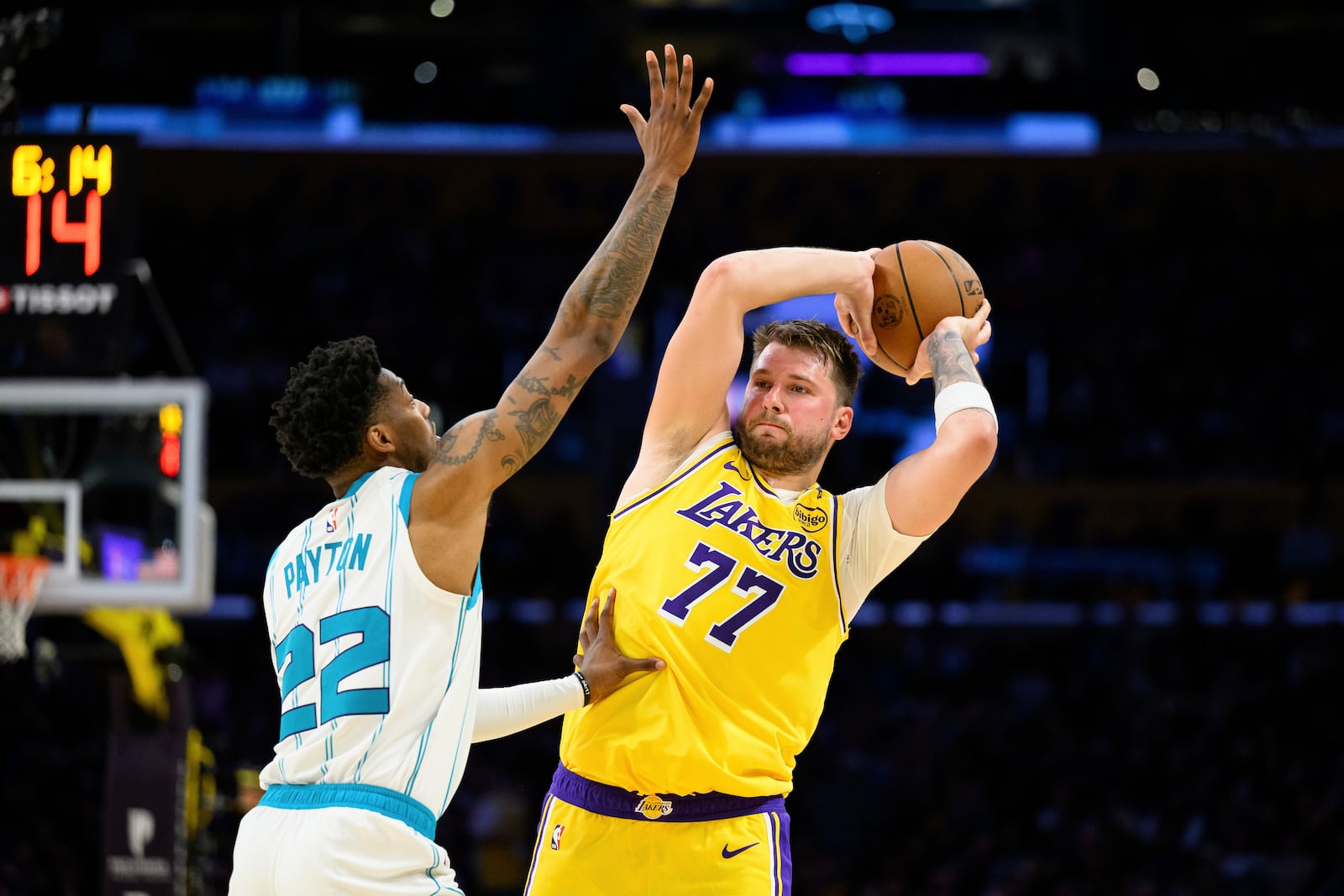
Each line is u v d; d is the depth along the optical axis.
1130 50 22.61
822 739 16.80
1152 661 17.23
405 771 2.97
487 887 14.91
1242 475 18.28
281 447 3.30
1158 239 20.59
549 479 18.59
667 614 3.44
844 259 3.79
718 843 3.37
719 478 3.58
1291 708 16.41
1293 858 13.88
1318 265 20.22
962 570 17.83
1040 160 20.59
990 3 22.56
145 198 20.88
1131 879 13.81
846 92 21.59
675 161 3.39
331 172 21.00
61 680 14.27
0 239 7.13
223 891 10.57
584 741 3.45
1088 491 18.36
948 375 3.63
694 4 22.66
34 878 12.81
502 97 21.41
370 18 23.27
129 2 22.34
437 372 20.05
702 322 3.63
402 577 3.05
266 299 20.47
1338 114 21.50
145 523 7.22
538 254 20.97
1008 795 15.73
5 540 7.17
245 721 16.41
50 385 7.03
